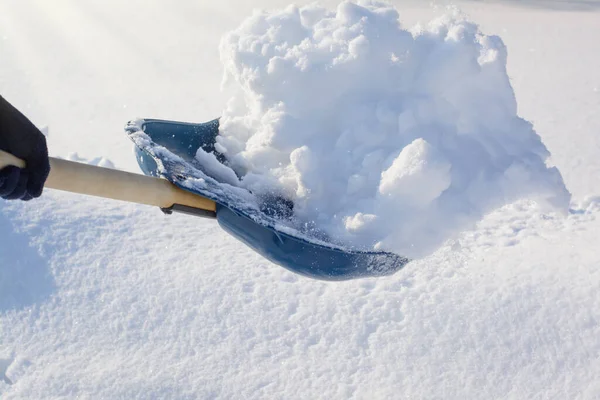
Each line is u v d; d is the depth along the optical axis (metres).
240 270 2.80
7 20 9.16
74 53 7.29
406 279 2.81
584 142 4.77
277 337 2.45
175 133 2.11
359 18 2.04
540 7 11.43
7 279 2.62
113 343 2.37
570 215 3.54
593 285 2.73
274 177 2.01
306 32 2.11
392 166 1.78
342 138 1.94
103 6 10.50
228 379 2.24
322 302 2.63
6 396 2.12
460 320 2.54
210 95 5.76
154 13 10.02
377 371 2.30
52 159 1.54
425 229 1.77
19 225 2.88
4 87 5.84
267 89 2.03
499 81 1.95
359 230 1.78
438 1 11.32
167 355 2.33
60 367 2.24
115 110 5.28
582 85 6.32
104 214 3.08
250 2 10.90
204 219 3.19
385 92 1.98
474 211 1.80
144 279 2.69
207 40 8.19
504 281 2.78
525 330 2.49
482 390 2.23
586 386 2.24
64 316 2.47
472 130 1.90
